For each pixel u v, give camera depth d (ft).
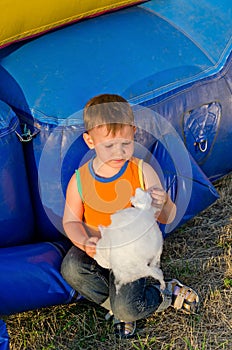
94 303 8.43
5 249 8.16
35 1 9.06
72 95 8.55
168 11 10.36
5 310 7.66
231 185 10.62
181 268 8.90
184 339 7.82
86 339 7.94
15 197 8.24
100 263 7.67
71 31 9.57
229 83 9.93
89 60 9.04
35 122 8.36
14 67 8.94
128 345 7.84
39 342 7.91
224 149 10.15
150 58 9.37
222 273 8.82
